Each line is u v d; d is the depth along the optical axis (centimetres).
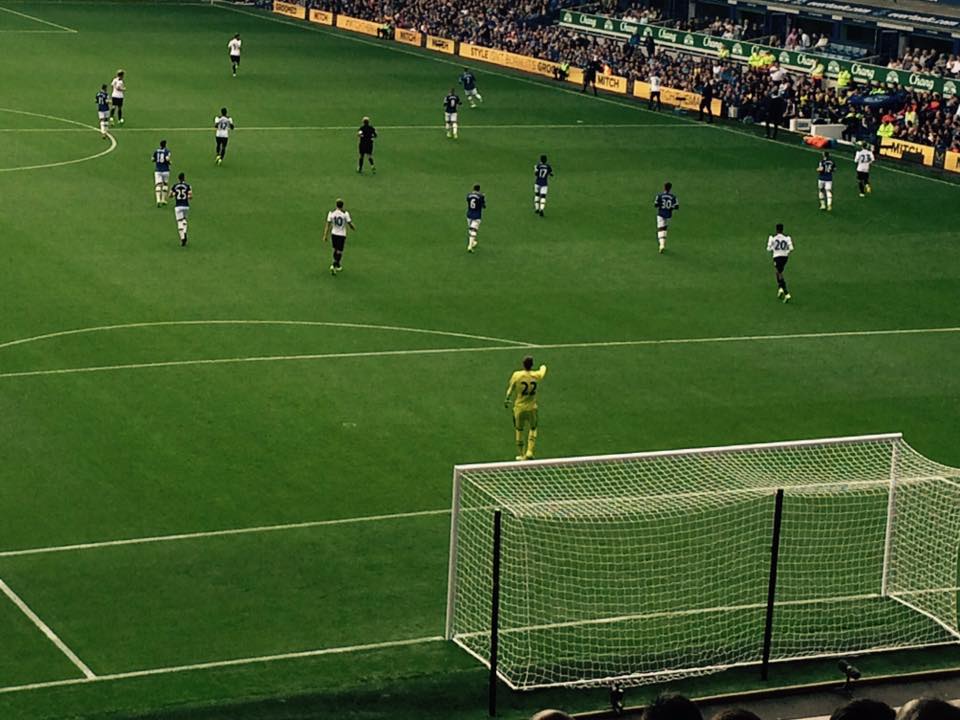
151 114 8094
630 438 4066
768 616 2845
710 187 7100
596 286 5450
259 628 3005
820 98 8619
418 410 4194
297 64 9912
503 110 8744
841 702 2752
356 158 7331
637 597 3111
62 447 3856
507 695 2764
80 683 2773
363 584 3198
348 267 5544
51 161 6962
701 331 5000
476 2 11262
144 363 4462
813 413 4306
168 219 6075
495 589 2692
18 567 3234
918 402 4434
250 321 4881
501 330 4916
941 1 10131
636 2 11519
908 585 3192
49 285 5153
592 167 7406
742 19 11081
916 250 6178
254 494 3625
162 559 3288
